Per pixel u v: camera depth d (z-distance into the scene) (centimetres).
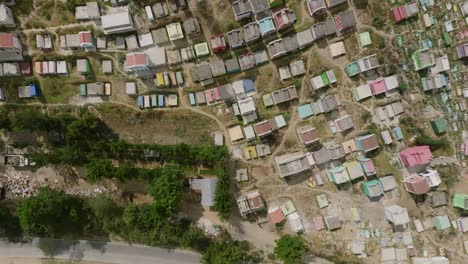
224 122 2991
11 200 3012
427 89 2972
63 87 2923
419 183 2900
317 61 2962
